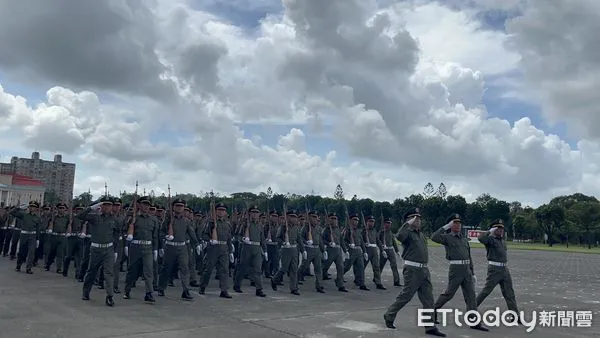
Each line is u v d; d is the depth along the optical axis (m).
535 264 31.39
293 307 11.45
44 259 17.62
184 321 9.27
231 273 17.70
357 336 8.67
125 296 11.62
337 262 14.99
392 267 16.58
